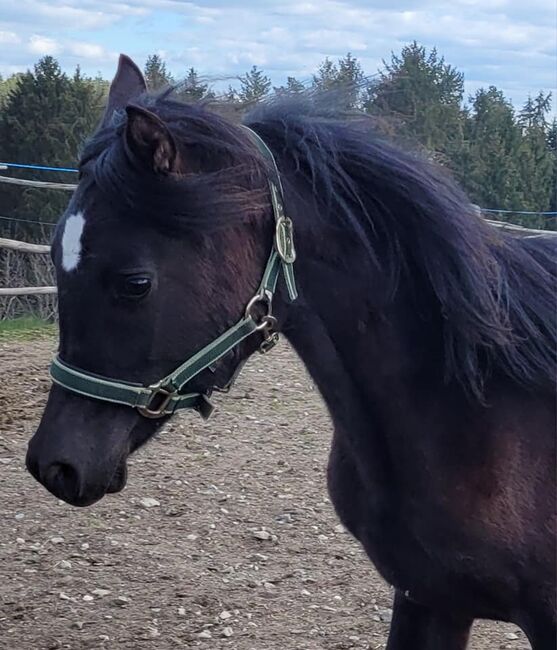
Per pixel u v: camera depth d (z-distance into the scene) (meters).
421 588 2.04
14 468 4.64
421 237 1.92
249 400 5.96
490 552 1.91
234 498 4.40
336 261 1.91
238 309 1.78
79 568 3.66
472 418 1.92
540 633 1.97
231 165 1.78
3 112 21.22
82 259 1.70
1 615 3.29
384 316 1.94
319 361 1.97
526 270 2.04
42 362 6.47
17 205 19.98
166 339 1.72
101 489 1.75
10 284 12.50
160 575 3.62
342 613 3.40
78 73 21.61
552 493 1.96
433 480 1.92
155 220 1.69
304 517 4.22
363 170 1.94
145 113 1.63
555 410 1.99
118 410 1.76
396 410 1.95
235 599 3.46
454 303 1.89
